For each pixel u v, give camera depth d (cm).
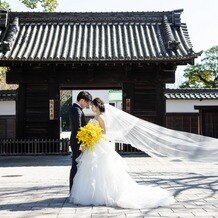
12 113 2023
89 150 753
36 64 1817
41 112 1900
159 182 1004
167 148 785
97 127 755
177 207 693
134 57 1748
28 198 801
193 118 2100
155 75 1902
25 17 2138
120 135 782
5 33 1997
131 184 756
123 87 1902
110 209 680
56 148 1884
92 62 1773
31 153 1864
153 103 1916
